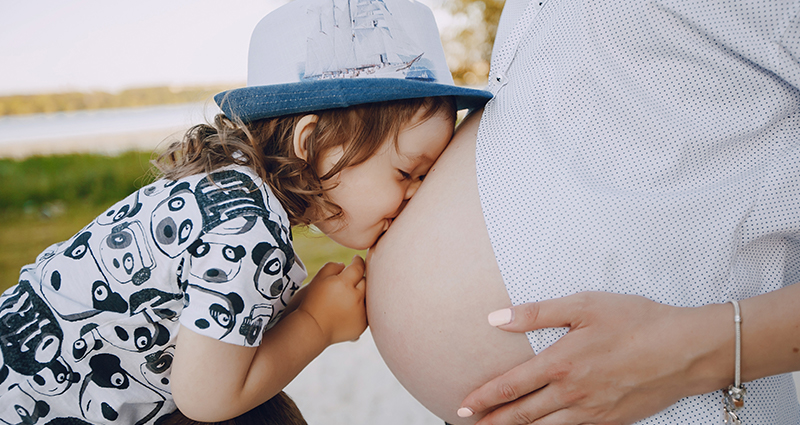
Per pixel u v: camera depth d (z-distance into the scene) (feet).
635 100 3.30
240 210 3.77
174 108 38.42
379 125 4.04
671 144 3.21
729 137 3.15
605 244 3.14
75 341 3.92
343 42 4.04
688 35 3.16
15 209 26.30
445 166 4.16
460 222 3.76
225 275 3.60
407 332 4.07
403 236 4.14
